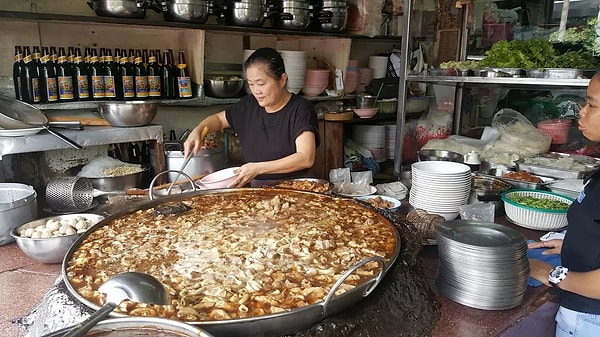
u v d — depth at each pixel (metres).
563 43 3.69
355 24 4.23
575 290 1.43
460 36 4.15
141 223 1.69
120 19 2.63
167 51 3.21
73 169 2.66
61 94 2.60
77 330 0.77
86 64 2.73
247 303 1.11
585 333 1.58
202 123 2.64
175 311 1.02
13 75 2.60
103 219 1.73
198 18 2.88
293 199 2.01
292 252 1.42
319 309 1.02
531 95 3.84
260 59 2.29
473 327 1.32
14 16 2.32
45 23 2.74
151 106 2.62
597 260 1.51
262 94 2.34
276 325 0.98
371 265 1.33
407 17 3.29
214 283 1.21
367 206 1.92
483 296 1.39
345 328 1.05
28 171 2.80
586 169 2.82
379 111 4.48
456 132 4.26
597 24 3.53
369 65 4.77
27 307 1.36
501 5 4.02
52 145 2.27
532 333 1.63
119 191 2.30
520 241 1.42
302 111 2.41
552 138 3.51
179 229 1.62
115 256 1.38
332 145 4.06
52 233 1.66
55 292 1.15
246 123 2.59
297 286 1.20
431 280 1.60
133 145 3.12
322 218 1.76
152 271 1.28
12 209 1.81
